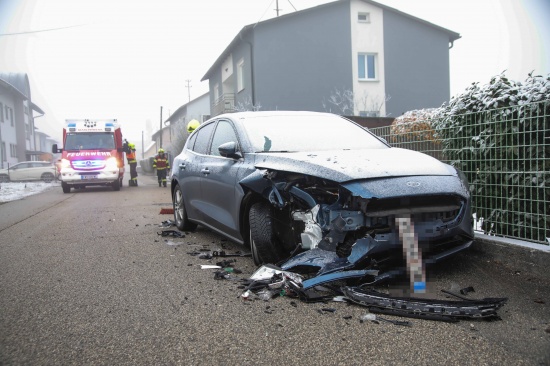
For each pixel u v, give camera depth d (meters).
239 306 3.46
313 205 3.78
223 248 5.54
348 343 2.79
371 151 4.46
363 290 3.47
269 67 22.69
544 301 3.44
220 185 5.04
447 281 3.92
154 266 4.75
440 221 3.68
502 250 4.36
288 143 4.83
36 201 13.76
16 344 2.88
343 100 23.28
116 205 11.53
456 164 5.26
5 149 41.44
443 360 2.56
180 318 3.25
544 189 4.27
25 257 5.37
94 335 2.99
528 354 2.60
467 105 5.16
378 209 3.56
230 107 25.95
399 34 24.52
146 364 2.59
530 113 4.39
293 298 3.59
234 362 2.59
